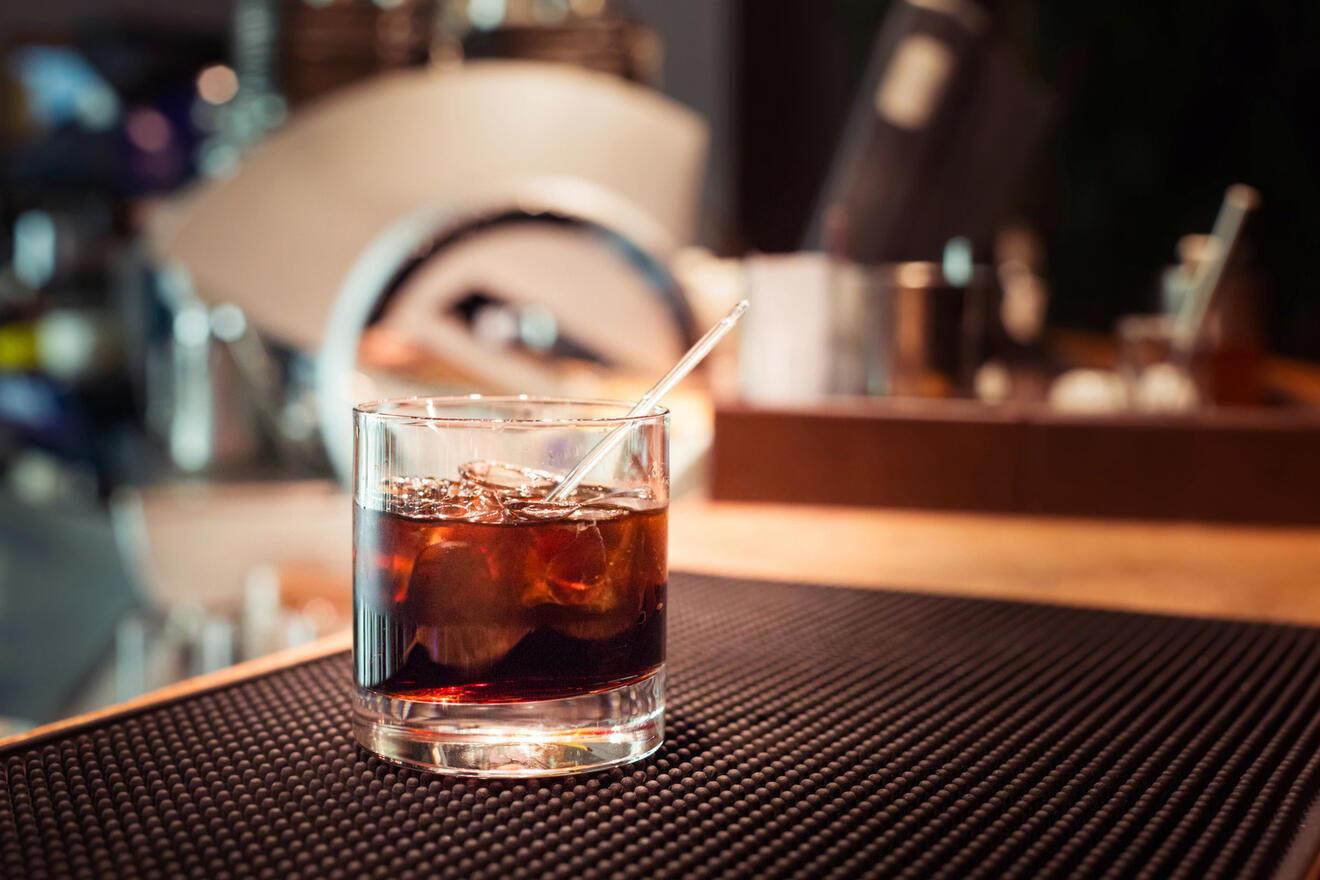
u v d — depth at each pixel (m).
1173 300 1.41
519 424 0.60
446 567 0.59
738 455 1.13
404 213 1.39
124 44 2.46
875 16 3.71
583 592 0.60
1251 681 0.69
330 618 1.15
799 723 0.64
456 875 0.54
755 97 3.88
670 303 1.47
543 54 1.60
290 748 0.61
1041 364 1.95
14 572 1.51
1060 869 0.54
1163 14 3.15
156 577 1.19
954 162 1.40
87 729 0.63
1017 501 1.09
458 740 0.59
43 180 2.41
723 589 0.82
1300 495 1.05
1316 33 2.94
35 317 2.26
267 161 1.40
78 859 0.54
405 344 1.38
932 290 1.13
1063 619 0.77
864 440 1.11
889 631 0.75
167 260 1.39
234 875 0.54
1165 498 1.07
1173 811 0.57
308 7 1.57
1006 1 3.27
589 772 0.60
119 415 2.20
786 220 3.91
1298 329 2.90
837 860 0.55
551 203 1.40
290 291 1.38
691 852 0.55
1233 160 3.13
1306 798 0.58
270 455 1.62
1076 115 3.30
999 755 0.61
